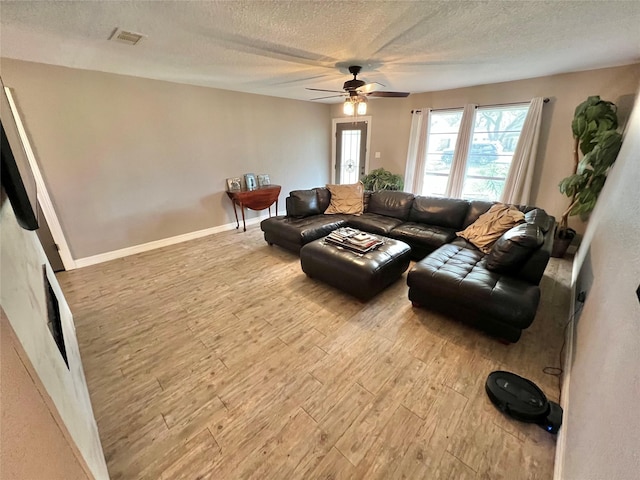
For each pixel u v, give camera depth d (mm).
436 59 2770
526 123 3721
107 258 3527
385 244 2863
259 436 1417
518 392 1552
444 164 4984
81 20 1794
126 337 2141
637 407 692
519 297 1882
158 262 3479
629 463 654
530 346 2008
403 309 2475
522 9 1748
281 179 5488
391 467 1279
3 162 778
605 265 1623
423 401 1599
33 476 644
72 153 3084
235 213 4711
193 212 4285
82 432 1011
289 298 2672
